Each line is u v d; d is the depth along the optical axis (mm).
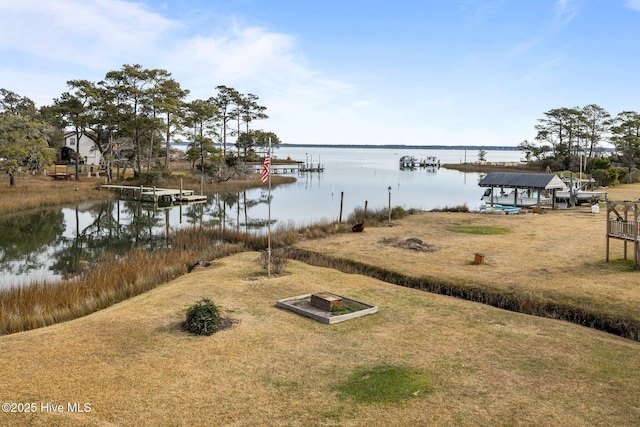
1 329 12414
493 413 8000
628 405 8336
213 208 45969
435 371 9641
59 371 9180
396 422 7688
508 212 37406
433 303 14672
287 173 102375
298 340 11227
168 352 10273
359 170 121000
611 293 15281
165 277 18203
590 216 34062
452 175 101250
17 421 7305
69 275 20656
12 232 32250
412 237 26438
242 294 15109
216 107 74000
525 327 12570
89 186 55156
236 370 9500
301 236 26812
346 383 9047
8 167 46875
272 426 7520
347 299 14422
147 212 42406
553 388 8961
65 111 59750
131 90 59000
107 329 11594
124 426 7387
